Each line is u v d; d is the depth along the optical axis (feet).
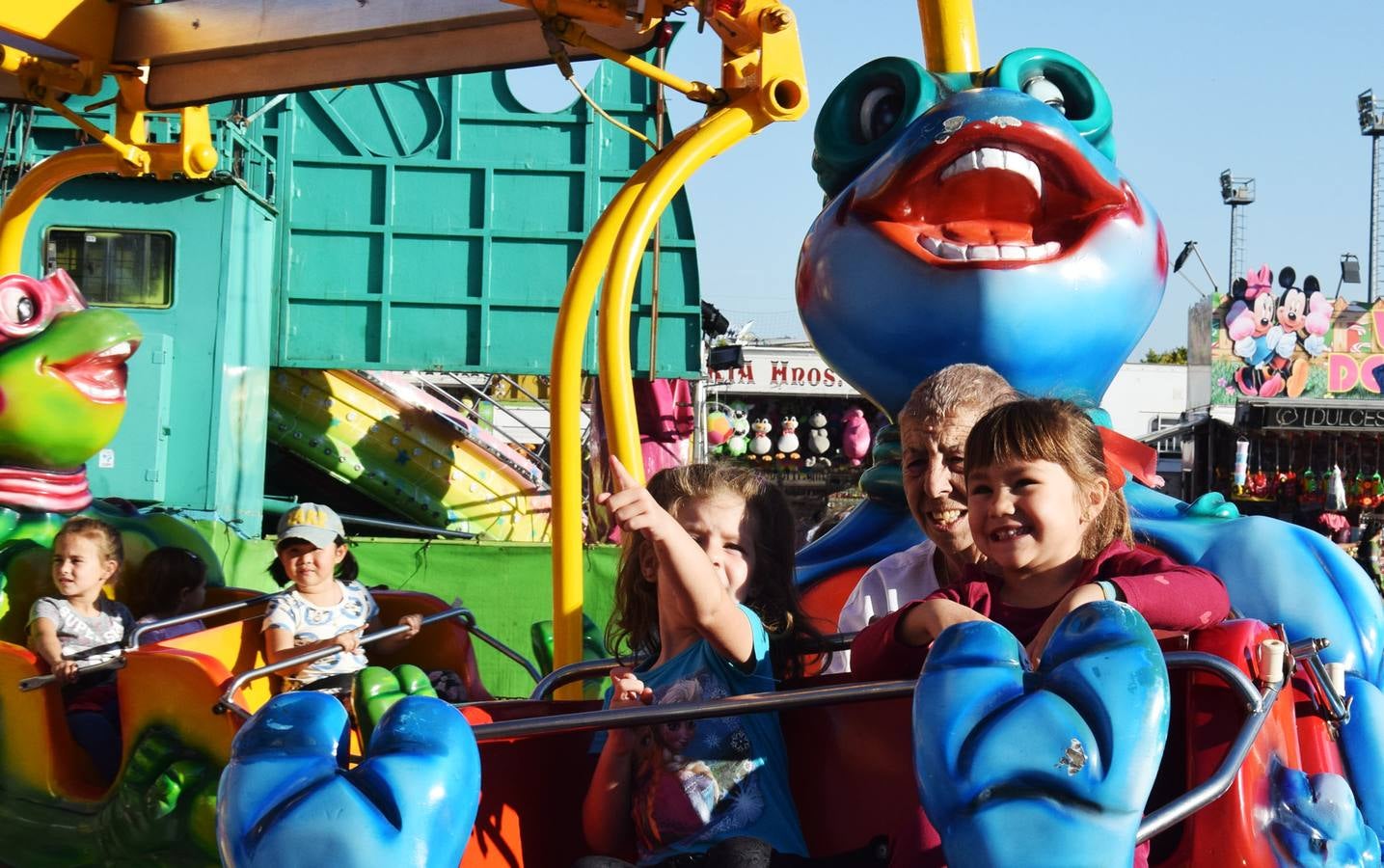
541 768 9.59
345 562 17.85
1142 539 13.64
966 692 6.92
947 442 11.11
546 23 13.98
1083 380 14.32
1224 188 135.44
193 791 13.82
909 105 14.82
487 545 30.71
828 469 118.11
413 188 38.42
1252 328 108.99
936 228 14.03
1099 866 6.50
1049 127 13.48
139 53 18.56
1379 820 12.09
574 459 13.46
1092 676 6.76
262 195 36.91
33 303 20.16
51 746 15.33
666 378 38.75
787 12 14.05
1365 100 133.18
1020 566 8.95
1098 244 13.79
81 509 20.49
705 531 9.79
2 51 18.20
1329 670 9.95
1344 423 105.40
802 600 14.71
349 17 17.22
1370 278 132.57
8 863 15.53
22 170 33.06
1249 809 8.20
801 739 9.53
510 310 38.37
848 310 14.20
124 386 20.66
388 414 40.81
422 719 7.20
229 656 15.93
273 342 38.04
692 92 14.28
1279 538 13.20
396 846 6.70
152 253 33.81
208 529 28.37
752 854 8.23
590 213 38.47
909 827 8.92
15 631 18.81
